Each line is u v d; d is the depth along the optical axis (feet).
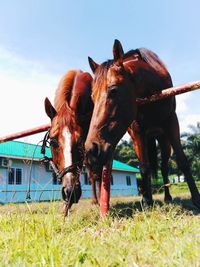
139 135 6.70
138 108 6.47
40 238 3.64
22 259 2.96
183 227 3.83
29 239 3.61
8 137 8.92
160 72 6.71
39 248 3.13
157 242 3.19
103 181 5.23
